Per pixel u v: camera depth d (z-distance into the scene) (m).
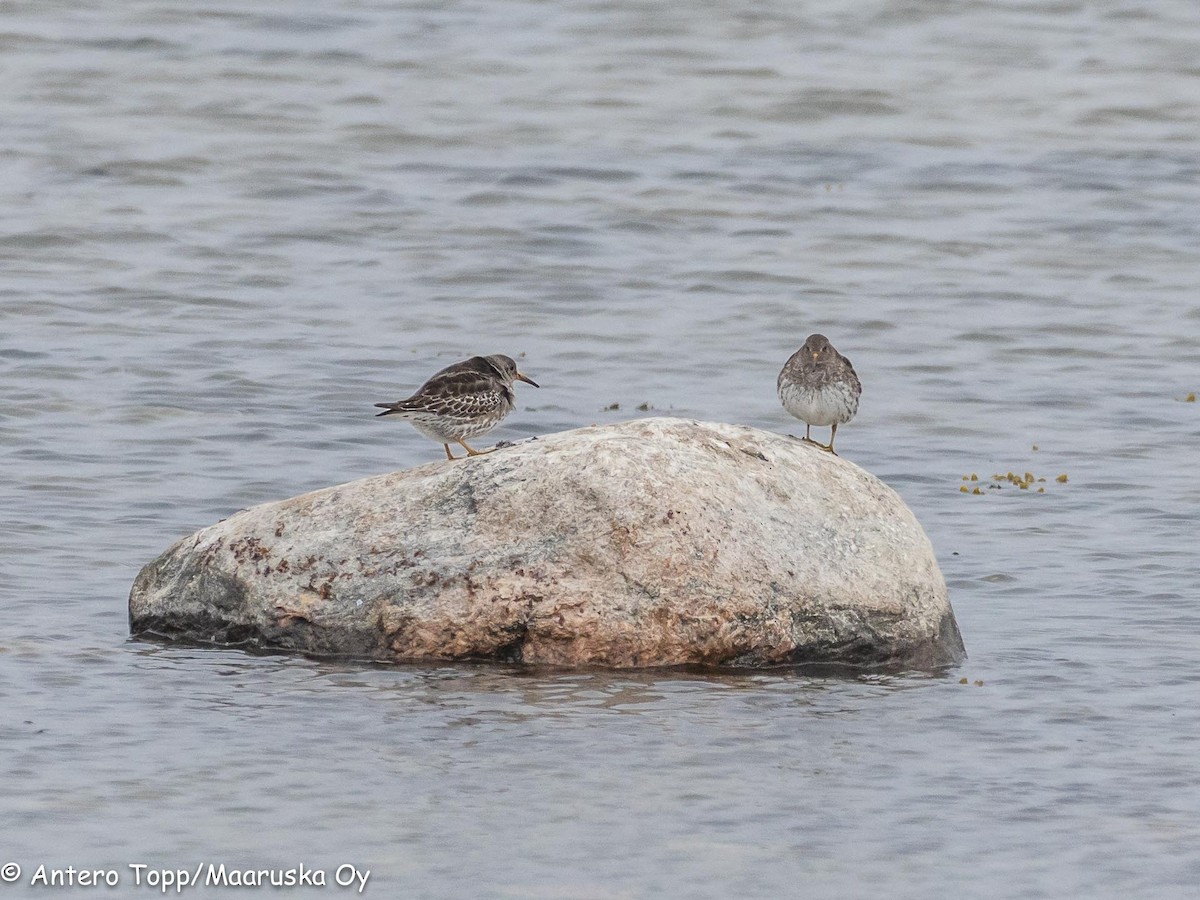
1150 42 50.03
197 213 35.53
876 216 36.69
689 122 42.81
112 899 10.28
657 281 32.16
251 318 29.14
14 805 11.48
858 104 44.16
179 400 24.42
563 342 28.30
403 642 14.45
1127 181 39.19
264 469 21.56
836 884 10.52
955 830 11.33
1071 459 22.80
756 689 14.04
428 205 36.66
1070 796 11.94
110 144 39.62
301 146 40.22
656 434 15.14
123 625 15.67
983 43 49.78
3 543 18.30
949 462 22.62
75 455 21.84
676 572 14.41
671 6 52.56
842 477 15.53
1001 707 13.83
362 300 30.50
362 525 14.96
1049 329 29.66
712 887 10.45
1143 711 13.77
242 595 14.97
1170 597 17.22
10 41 47.22
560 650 14.33
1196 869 10.79
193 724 13.02
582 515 14.55
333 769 12.16
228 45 48.00
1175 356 28.16
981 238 35.38
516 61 47.44
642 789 11.89
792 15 51.88
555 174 38.81
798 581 14.66
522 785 11.92
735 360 27.44
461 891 10.37
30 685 13.84
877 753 12.70
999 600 17.19
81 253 32.59
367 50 48.03
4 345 26.88
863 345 28.64
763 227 35.78
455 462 15.20
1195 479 21.91
